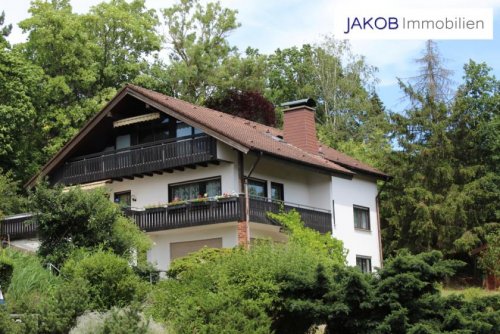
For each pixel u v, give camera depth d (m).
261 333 17.69
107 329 15.49
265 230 32.34
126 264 20.47
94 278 19.78
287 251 20.83
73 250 23.53
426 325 16.86
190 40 58.38
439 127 42.56
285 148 34.38
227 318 17.61
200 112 35.28
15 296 20.39
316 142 37.72
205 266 20.31
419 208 40.62
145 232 32.12
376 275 18.42
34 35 43.72
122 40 48.19
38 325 16.12
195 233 32.25
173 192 33.16
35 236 32.06
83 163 34.91
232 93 54.59
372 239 38.34
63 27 43.31
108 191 35.00
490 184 41.22
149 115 33.16
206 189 32.22
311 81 60.47
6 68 38.38
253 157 32.50
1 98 38.56
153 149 32.72
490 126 42.78
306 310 18.38
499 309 18.11
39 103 42.38
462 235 39.88
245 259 19.97
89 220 24.67
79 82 44.41
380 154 44.66
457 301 18.09
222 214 30.45
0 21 40.47
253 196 30.97
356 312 17.98
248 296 19.02
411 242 41.66
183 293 19.33
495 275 36.38
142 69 48.69
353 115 58.34
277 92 60.19
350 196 37.16
